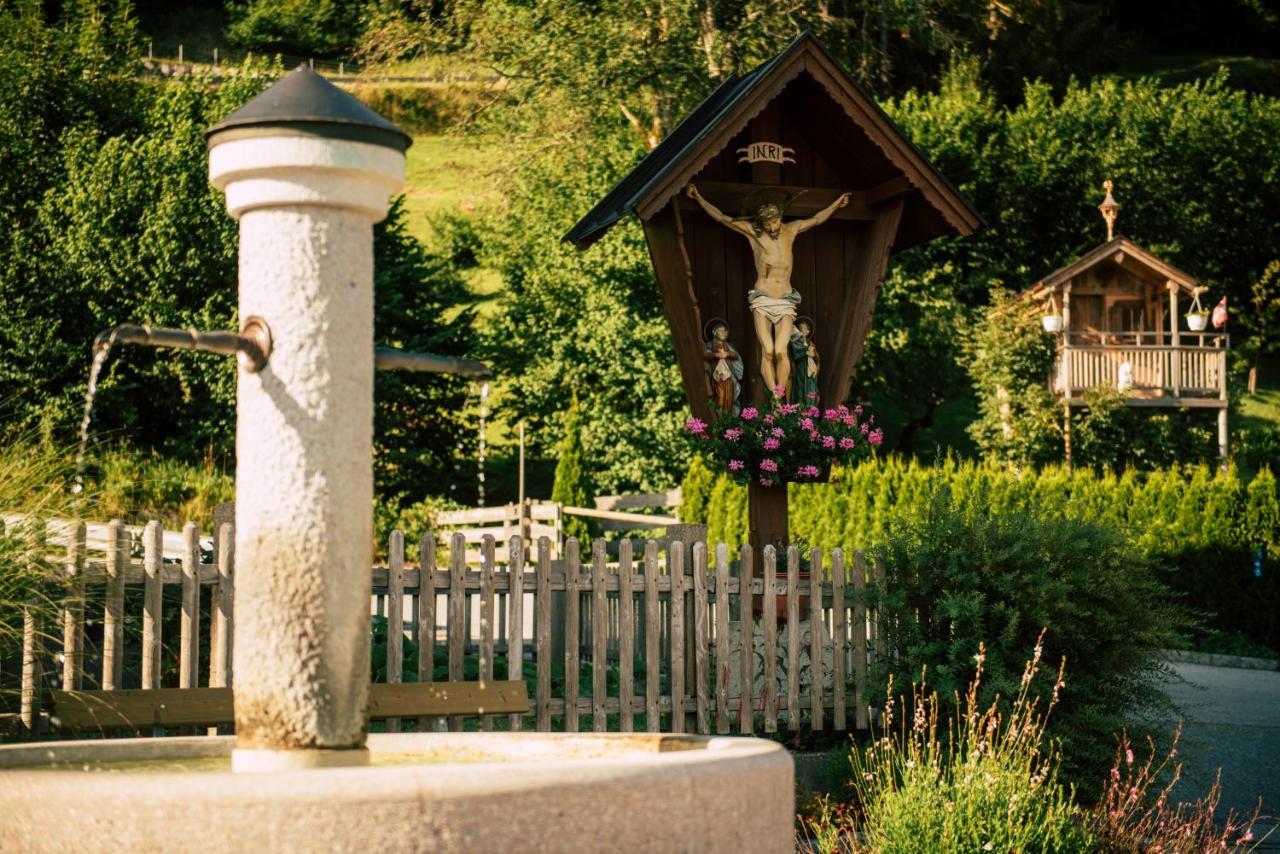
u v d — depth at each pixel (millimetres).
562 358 26922
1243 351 35812
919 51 38812
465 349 26828
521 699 7242
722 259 10094
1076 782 7750
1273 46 55156
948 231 10023
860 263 10383
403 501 26047
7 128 25094
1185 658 17844
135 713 6180
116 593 6488
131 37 28688
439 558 19250
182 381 23156
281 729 3295
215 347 3311
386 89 53844
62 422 22641
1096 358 27750
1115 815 6871
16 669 6898
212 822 2562
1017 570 8102
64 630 6316
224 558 6758
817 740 8766
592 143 26359
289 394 3354
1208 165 35438
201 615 7855
